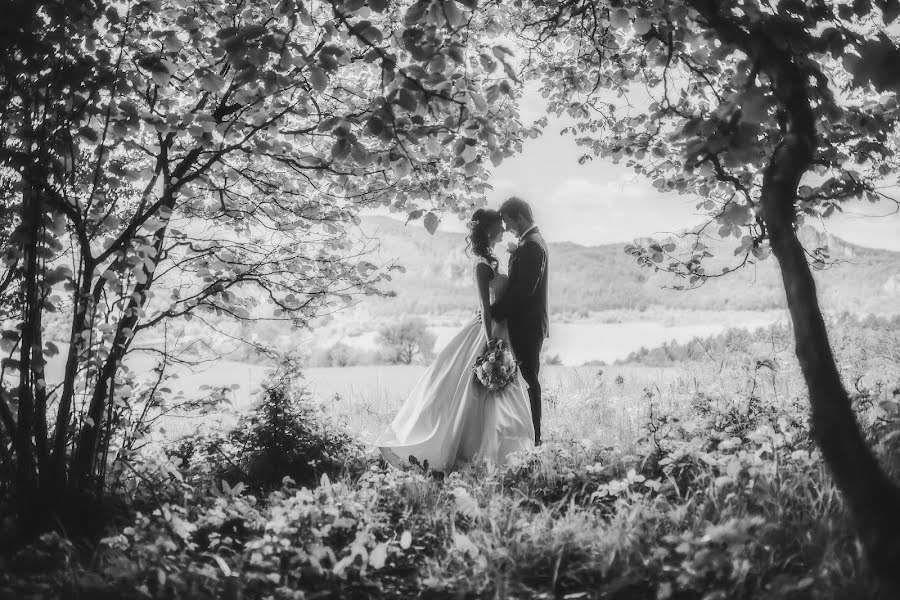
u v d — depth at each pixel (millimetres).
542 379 8219
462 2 2914
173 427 6234
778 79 2824
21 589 2500
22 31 3027
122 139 3705
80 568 2744
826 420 2078
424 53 2965
